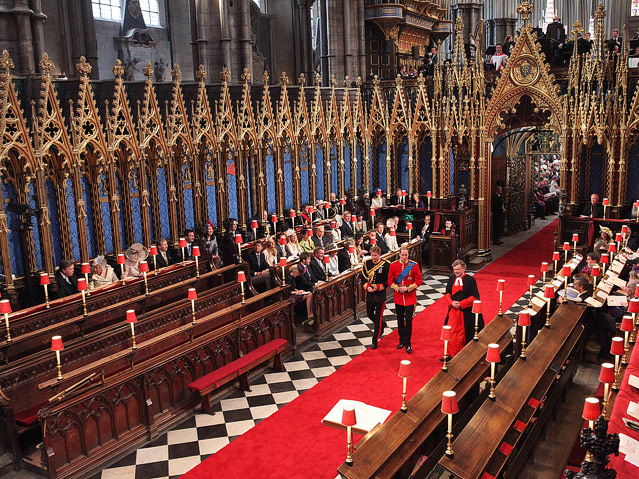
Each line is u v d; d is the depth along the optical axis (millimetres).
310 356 12547
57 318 11094
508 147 24375
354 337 13586
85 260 14000
